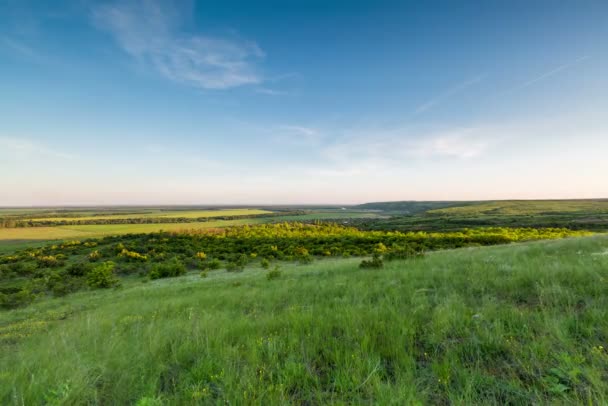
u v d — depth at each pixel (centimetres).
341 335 396
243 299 858
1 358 462
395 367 287
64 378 310
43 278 3362
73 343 462
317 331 403
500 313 405
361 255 4700
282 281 1277
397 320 416
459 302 473
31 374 326
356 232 8450
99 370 334
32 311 1477
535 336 325
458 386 253
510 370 269
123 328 575
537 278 588
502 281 604
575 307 410
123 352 385
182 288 1662
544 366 265
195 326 499
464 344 323
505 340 318
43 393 285
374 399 248
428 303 517
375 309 482
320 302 659
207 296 1012
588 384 232
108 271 2845
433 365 283
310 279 1197
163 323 584
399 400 232
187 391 274
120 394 282
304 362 317
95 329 586
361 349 328
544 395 229
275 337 394
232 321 532
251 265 3997
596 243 1219
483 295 524
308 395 262
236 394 253
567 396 222
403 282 791
